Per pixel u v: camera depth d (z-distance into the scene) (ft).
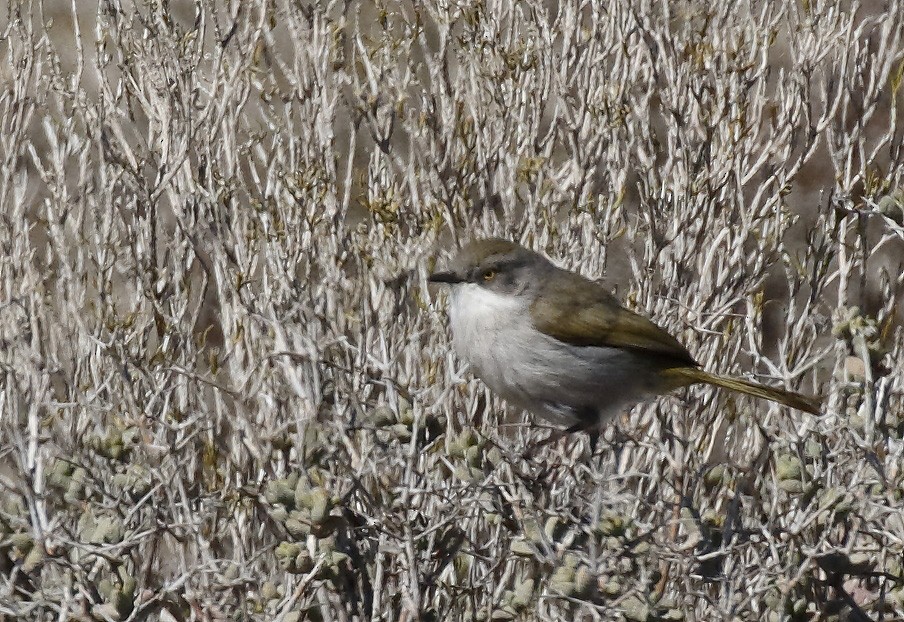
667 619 32.48
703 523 36.14
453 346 43.42
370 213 51.80
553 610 35.45
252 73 50.06
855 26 59.16
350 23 60.23
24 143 49.65
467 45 51.67
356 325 44.42
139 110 58.18
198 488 41.04
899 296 52.24
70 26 63.62
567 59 50.39
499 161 49.21
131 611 31.73
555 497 41.39
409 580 34.94
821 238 50.78
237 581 34.17
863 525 38.06
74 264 52.16
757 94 50.26
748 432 47.19
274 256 44.68
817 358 42.29
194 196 46.26
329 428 38.04
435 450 39.19
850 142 49.80
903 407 43.32
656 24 49.88
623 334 41.57
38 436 35.70
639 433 44.98
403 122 48.93
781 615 35.40
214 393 43.98
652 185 48.88
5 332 43.45
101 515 35.58
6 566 36.35
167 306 47.62
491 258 41.42
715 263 50.31
